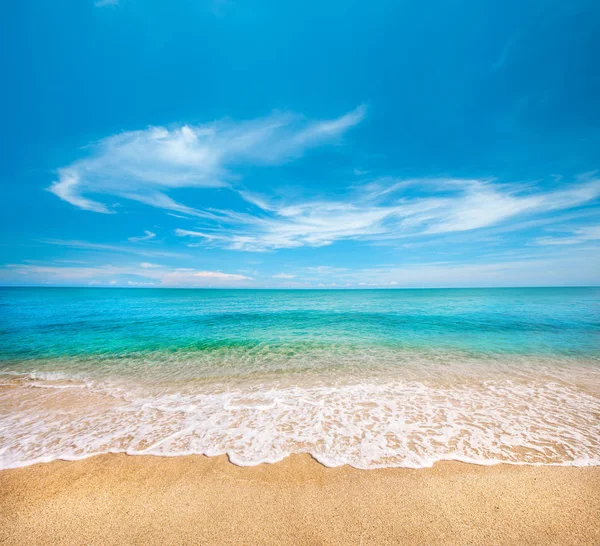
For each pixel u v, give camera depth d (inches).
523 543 125.1
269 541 127.4
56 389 340.5
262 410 276.4
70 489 164.4
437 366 427.5
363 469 180.7
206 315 1122.0
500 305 1592.0
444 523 136.9
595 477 171.0
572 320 913.5
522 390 327.3
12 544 127.1
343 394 318.0
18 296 3078.2
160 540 128.6
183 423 249.3
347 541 127.2
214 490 162.2
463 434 225.9
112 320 953.5
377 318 1002.7
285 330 751.7
